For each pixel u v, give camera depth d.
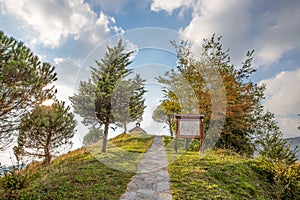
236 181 3.47
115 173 3.58
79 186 2.84
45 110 4.36
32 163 4.45
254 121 6.21
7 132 3.59
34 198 2.30
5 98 3.13
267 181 4.02
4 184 2.37
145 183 3.12
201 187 2.97
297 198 3.51
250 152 5.92
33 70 3.27
